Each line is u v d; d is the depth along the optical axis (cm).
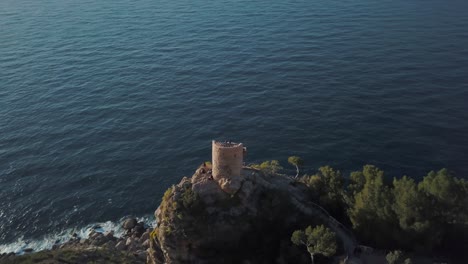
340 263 7738
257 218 8125
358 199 8831
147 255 9312
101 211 11400
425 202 8225
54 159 13488
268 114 15288
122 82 18388
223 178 8069
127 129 14925
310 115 15025
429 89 16212
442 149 12850
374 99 15775
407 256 8212
